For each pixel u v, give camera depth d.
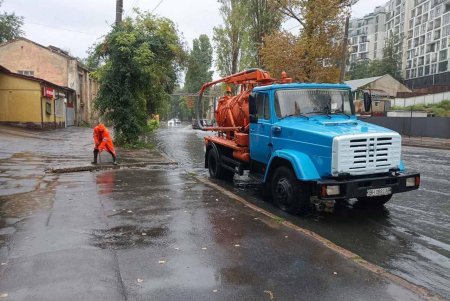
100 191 8.67
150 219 6.46
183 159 17.41
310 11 25.92
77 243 5.23
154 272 4.35
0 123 29.48
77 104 41.75
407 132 37.44
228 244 5.31
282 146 8.14
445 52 89.44
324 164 7.05
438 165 15.62
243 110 10.63
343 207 8.34
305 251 5.06
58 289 3.88
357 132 7.18
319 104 8.65
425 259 5.49
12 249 4.97
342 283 4.14
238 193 9.79
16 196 8.04
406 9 108.81
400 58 98.44
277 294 3.90
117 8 19.64
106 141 12.91
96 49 19.47
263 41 31.09
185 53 25.00
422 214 7.88
